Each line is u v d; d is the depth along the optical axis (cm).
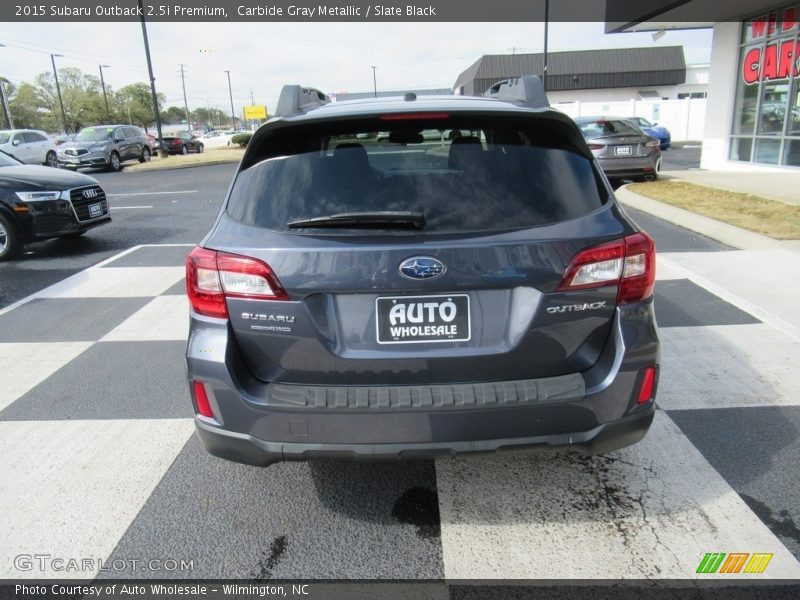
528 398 219
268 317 223
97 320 537
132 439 335
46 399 386
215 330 229
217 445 236
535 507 268
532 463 300
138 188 1678
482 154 237
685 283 578
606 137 1230
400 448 222
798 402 350
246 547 249
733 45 1522
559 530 253
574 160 241
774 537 244
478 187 229
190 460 313
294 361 226
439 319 219
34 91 9069
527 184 231
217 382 227
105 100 7975
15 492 288
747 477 283
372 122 242
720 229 769
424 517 264
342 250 216
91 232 982
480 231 219
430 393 220
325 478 294
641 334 228
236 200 239
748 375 385
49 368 436
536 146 241
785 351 419
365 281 215
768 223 786
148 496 283
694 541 243
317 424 222
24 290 643
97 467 308
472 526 257
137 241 898
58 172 859
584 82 4912
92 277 687
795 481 279
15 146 2155
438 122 243
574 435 225
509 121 244
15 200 772
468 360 220
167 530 260
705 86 4919
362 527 259
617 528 252
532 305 219
